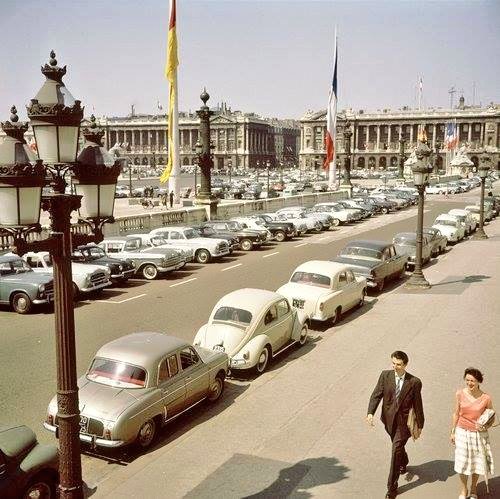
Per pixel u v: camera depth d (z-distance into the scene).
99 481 8.98
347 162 77.00
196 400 11.41
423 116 189.88
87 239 6.50
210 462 9.06
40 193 5.89
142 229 38.50
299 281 18.09
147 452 9.95
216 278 25.66
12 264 20.36
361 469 8.72
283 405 11.34
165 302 20.94
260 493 8.09
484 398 7.50
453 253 32.19
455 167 135.62
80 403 9.77
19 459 7.81
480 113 181.75
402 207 65.50
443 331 16.34
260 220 39.12
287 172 187.38
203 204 45.75
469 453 7.45
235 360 13.28
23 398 12.12
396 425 7.85
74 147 6.19
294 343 15.59
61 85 6.32
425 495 7.85
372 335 16.17
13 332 17.08
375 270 21.70
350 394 11.84
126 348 10.80
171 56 50.44
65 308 6.25
